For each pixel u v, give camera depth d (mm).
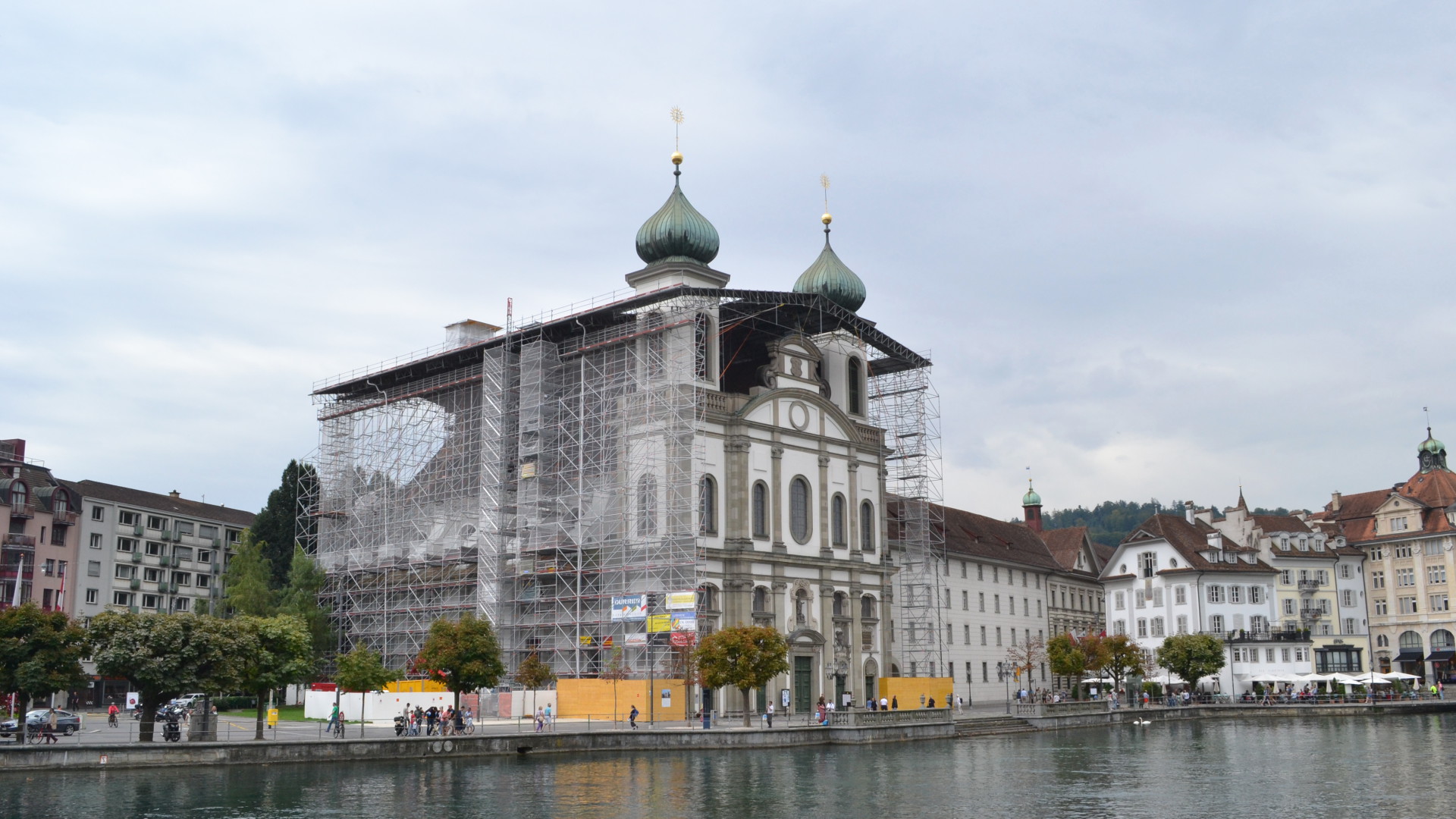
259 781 56719
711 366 98750
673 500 91688
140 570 135625
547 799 51125
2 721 72500
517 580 98375
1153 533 150250
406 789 54031
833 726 81312
